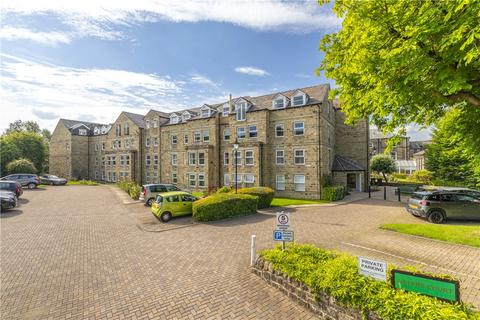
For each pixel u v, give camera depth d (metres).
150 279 6.96
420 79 5.40
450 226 11.23
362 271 5.00
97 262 8.27
